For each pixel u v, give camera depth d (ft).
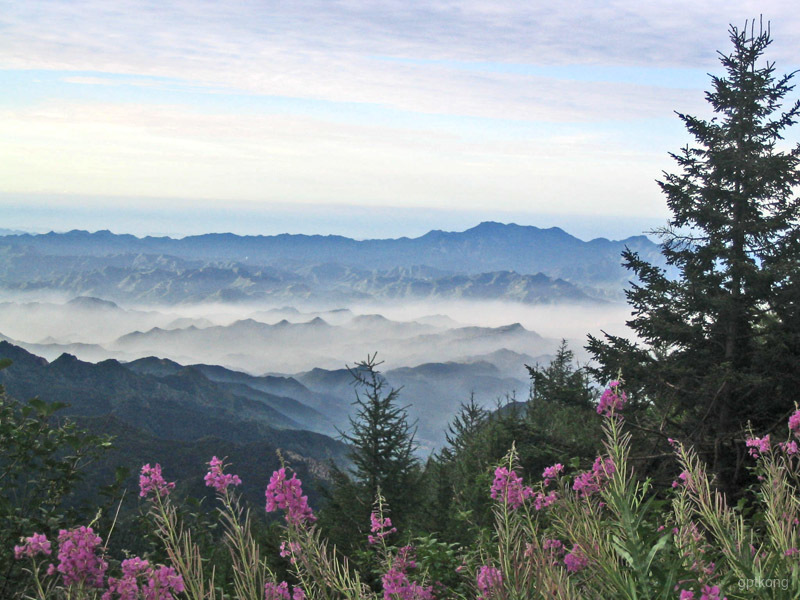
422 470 64.95
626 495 8.50
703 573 7.61
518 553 9.11
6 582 12.42
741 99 54.75
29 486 16.07
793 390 46.16
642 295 55.93
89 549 8.73
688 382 51.57
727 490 43.50
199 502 13.78
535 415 70.74
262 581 8.55
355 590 9.50
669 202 56.39
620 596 7.80
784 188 54.08
